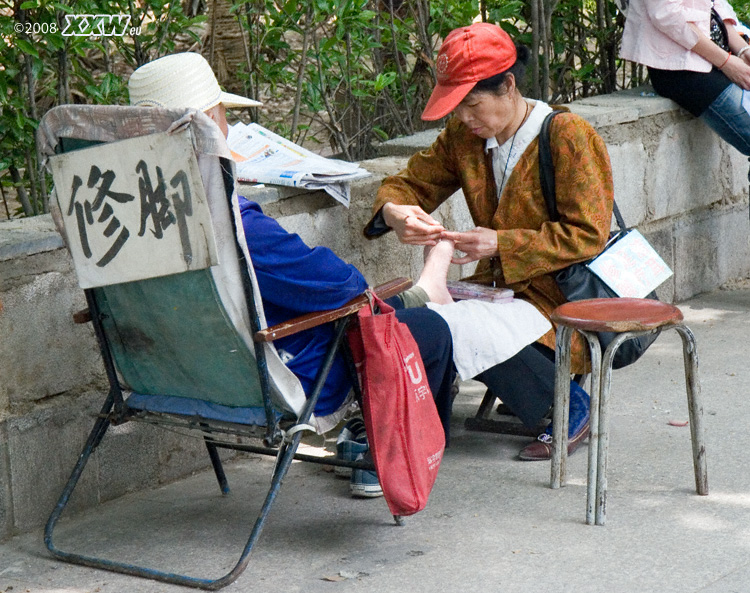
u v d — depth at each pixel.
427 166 4.28
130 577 3.23
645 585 3.02
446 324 3.56
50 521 3.38
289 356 3.20
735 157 6.32
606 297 3.94
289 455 3.12
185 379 3.27
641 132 5.66
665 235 5.96
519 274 3.91
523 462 4.04
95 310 3.27
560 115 3.91
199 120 2.76
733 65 5.52
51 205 3.13
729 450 4.04
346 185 4.31
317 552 3.35
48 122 3.03
